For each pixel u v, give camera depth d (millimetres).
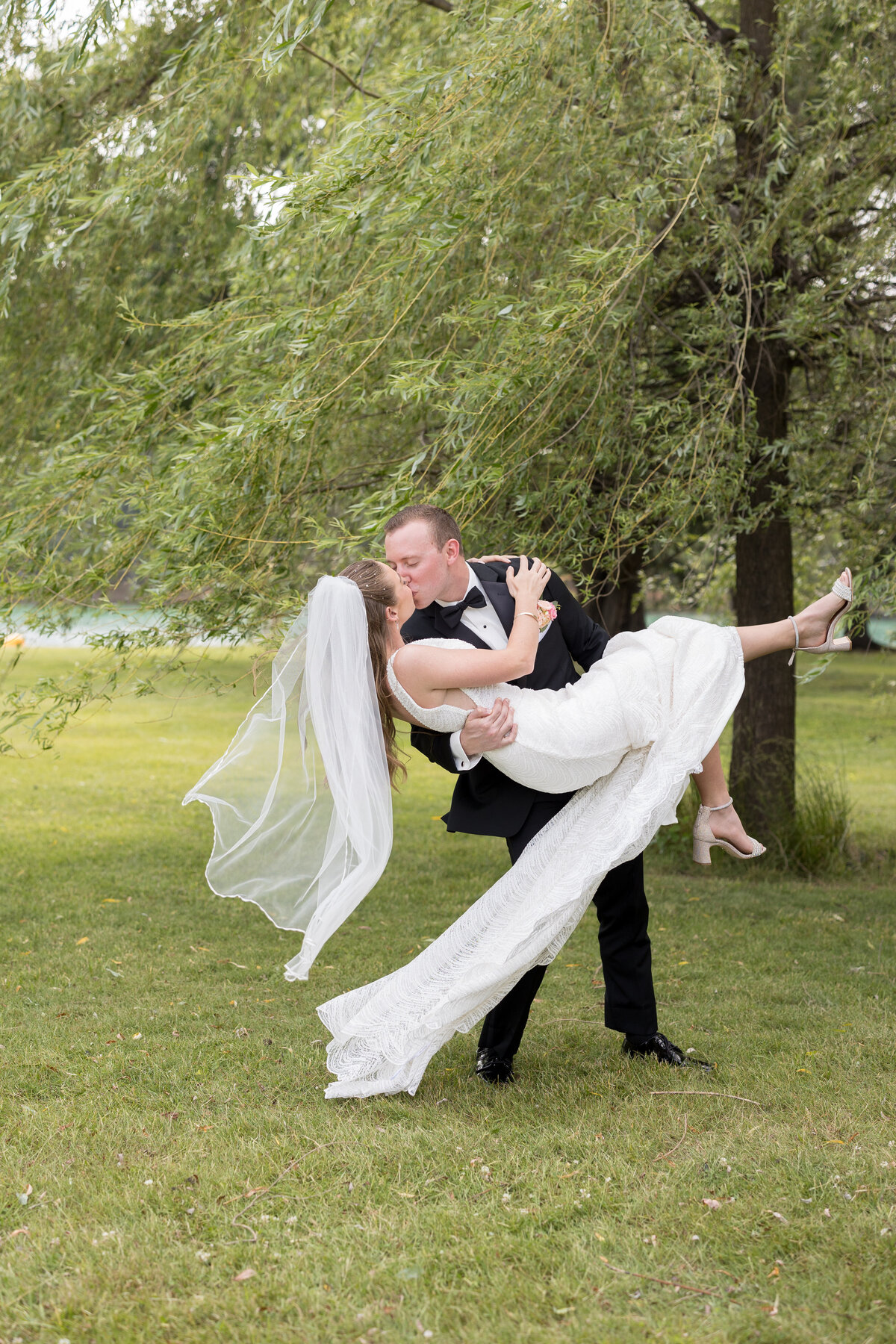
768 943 5473
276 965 4992
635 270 4520
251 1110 3309
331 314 4344
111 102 6508
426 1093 3484
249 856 3369
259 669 4449
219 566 4371
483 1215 2668
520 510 4898
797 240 5703
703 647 3293
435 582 3188
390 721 3387
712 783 3369
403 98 4180
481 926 3311
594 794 3336
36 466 6480
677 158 4941
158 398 4770
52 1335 2215
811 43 6379
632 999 3713
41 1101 3393
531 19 4336
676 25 5059
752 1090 3471
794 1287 2371
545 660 3340
